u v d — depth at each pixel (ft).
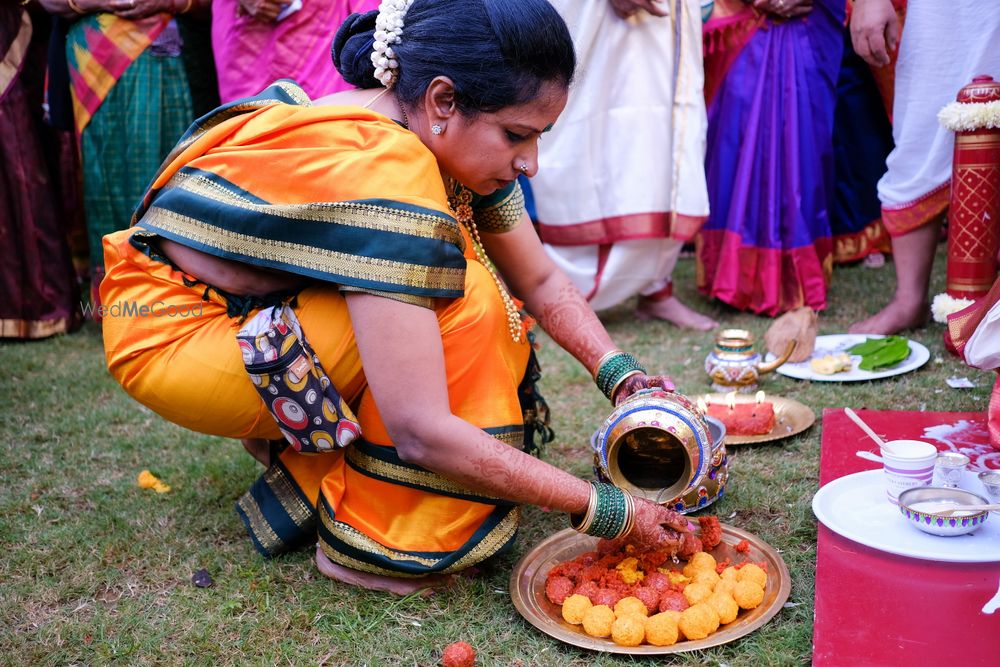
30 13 12.98
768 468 7.70
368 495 6.14
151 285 6.04
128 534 7.15
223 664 5.52
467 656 5.24
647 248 11.91
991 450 7.32
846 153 14.10
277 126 5.59
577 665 5.29
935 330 10.99
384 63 5.54
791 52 11.94
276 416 5.89
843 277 14.17
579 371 10.64
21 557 6.82
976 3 9.66
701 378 10.19
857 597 5.38
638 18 11.23
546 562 6.25
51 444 9.10
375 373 5.31
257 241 5.45
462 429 5.33
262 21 11.12
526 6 5.15
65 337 13.37
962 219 9.45
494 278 6.32
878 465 7.22
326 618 5.92
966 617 5.13
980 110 9.00
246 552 6.83
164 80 12.62
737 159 12.40
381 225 5.24
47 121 13.53
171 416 6.23
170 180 5.92
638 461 6.89
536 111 5.29
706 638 5.21
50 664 5.58
